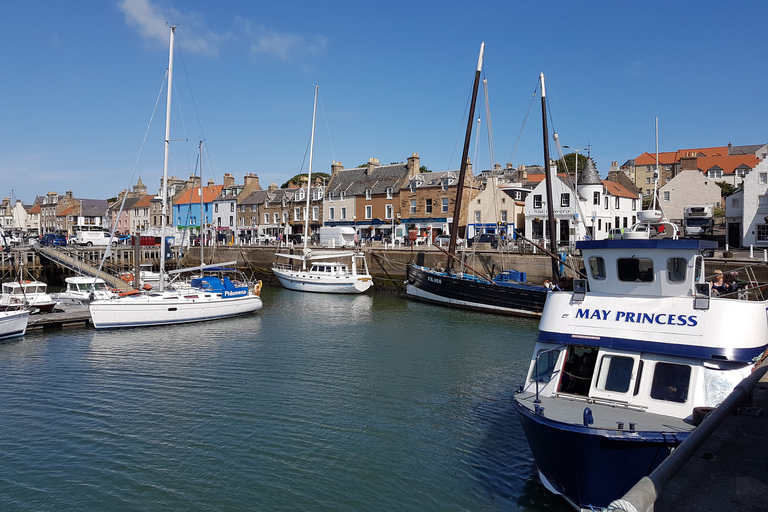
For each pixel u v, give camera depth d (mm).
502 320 31375
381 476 11891
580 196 48625
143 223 96000
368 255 49156
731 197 45312
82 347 23875
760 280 28297
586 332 10914
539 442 9891
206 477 11852
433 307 36844
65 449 13180
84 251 56250
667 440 8570
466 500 10906
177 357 22062
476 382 18656
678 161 90125
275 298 42062
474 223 54906
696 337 9906
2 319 25078
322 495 11133
